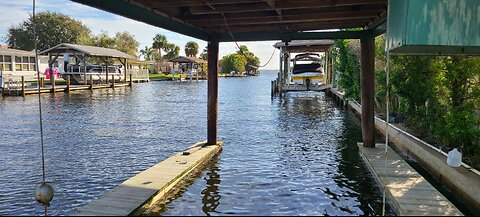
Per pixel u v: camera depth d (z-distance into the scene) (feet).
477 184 16.87
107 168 26.27
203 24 26.14
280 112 59.72
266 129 42.96
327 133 40.01
